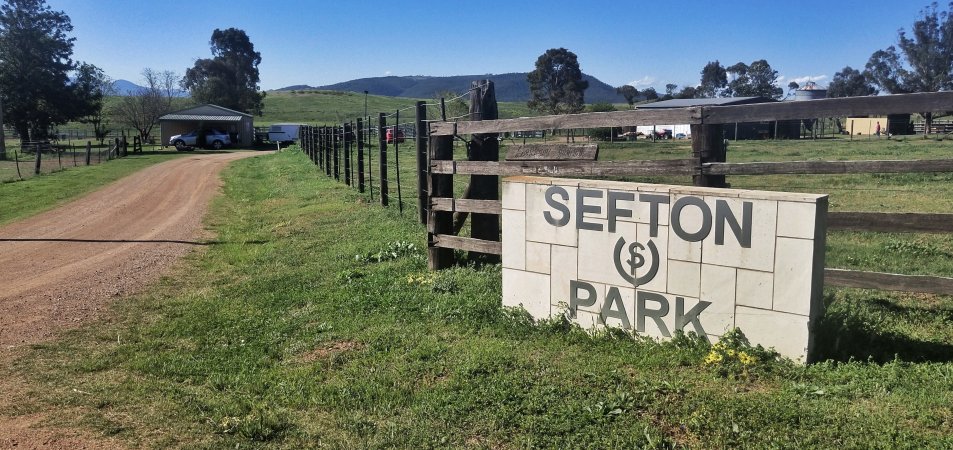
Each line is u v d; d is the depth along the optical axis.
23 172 31.59
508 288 6.02
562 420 4.03
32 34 68.06
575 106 92.69
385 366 5.15
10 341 6.43
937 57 76.88
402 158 31.27
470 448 3.85
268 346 5.93
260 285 8.25
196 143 59.69
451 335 5.72
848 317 5.06
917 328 5.25
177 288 8.59
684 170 5.79
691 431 3.79
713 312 4.86
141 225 14.98
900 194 13.09
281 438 4.15
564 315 5.64
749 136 49.91
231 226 14.27
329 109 137.88
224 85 109.31
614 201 5.28
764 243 4.60
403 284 7.43
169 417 4.54
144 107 75.56
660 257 5.07
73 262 10.70
